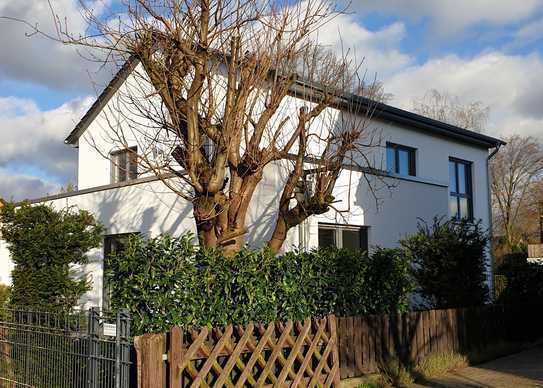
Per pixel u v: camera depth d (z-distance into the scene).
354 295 9.34
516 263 13.89
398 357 9.67
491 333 12.20
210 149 9.74
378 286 9.88
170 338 5.93
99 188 14.38
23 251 11.48
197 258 7.09
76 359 7.04
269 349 6.80
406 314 10.05
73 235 11.82
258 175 8.81
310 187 10.62
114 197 14.02
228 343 6.32
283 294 7.88
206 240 8.21
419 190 15.53
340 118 13.08
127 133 15.90
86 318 7.29
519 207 43.19
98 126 17.45
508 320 12.74
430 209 15.81
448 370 10.16
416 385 9.09
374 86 12.23
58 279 11.43
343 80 10.66
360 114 13.09
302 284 8.25
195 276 6.88
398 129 16.97
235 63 8.47
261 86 8.84
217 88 10.38
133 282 6.66
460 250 12.27
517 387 8.95
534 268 13.98
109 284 7.02
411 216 15.13
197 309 6.83
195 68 8.30
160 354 5.87
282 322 7.49
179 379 5.86
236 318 7.18
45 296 11.39
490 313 12.27
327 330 7.64
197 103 8.35
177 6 8.21
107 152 16.94
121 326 6.27
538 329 13.72
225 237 8.29
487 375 9.84
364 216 13.78
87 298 14.05
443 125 17.94
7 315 8.81
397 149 17.12
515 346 12.42
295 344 7.03
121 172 16.56
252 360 6.50
